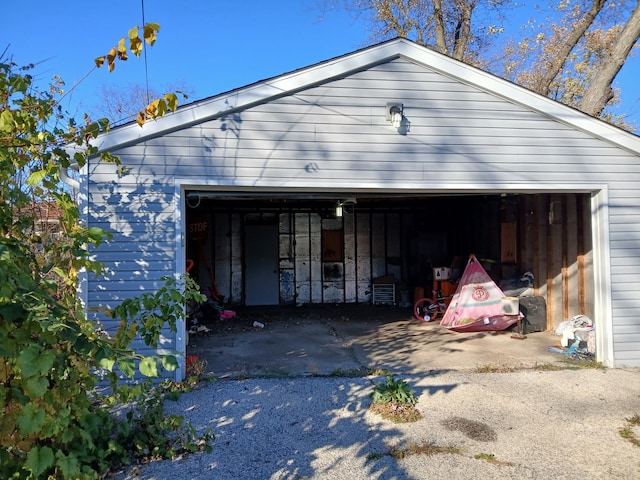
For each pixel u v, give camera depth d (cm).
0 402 208
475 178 609
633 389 516
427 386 525
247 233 1274
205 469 335
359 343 780
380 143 593
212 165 559
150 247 539
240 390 512
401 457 353
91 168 532
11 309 192
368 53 587
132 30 295
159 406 365
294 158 576
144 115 374
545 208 873
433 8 1486
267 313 1141
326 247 1302
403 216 1329
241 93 562
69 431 253
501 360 647
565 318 812
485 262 1026
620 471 334
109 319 522
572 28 1276
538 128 620
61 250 267
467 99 610
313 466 340
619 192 628
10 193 251
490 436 392
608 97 1020
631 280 623
